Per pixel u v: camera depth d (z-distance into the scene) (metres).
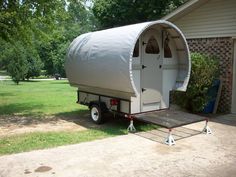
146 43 5.95
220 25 7.71
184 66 6.42
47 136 5.41
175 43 6.37
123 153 4.52
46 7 7.66
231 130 5.95
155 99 6.17
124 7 16.14
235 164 4.16
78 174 3.76
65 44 28.44
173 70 6.45
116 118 6.84
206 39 8.08
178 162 4.20
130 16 16.36
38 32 8.44
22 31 8.21
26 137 5.36
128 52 5.35
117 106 5.98
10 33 8.26
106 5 16.25
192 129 6.00
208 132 5.70
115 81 5.66
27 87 16.86
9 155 4.41
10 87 16.86
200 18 8.16
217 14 7.76
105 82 5.93
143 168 3.97
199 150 4.71
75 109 8.40
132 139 5.25
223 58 7.71
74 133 5.65
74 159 4.25
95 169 3.92
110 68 5.68
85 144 4.94
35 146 4.82
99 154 4.46
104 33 6.28
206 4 7.98
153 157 4.38
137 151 4.62
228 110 7.69
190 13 8.39
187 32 8.52
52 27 8.27
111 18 16.72
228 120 6.84
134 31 5.47
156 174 3.79
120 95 5.93
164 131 5.81
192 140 5.24
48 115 7.53
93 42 6.38
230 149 4.78
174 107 7.10
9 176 3.69
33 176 3.69
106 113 6.42
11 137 5.38
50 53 29.88
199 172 3.88
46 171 3.84
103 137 5.36
